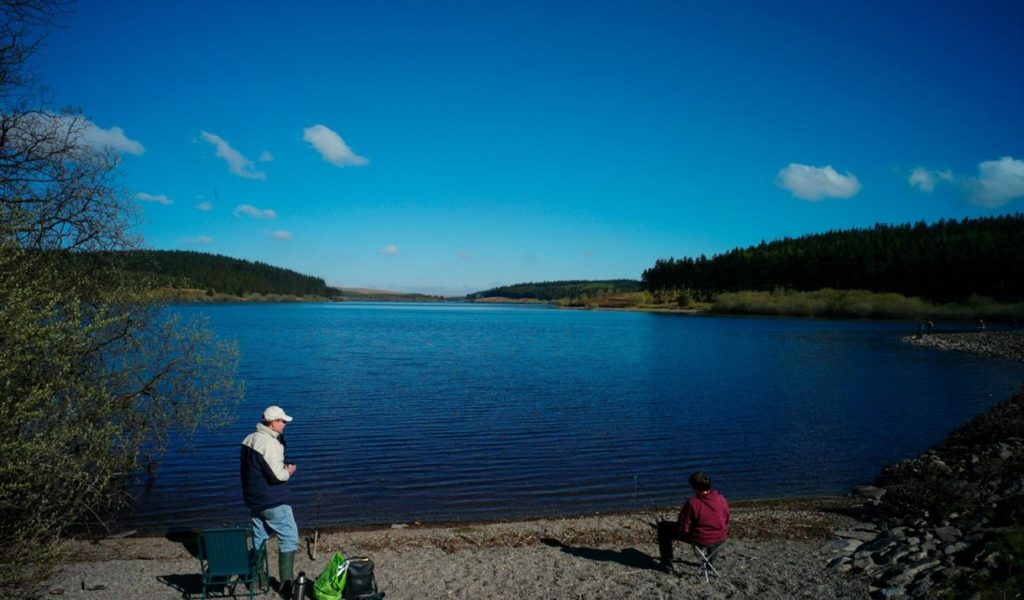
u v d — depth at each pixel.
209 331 14.40
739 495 15.54
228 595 8.34
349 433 22.14
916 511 11.88
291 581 8.19
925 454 18.61
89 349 10.73
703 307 181.12
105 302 11.38
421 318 134.50
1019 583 7.44
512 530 12.30
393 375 38.25
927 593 7.72
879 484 16.33
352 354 51.47
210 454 18.77
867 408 27.94
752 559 9.99
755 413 26.58
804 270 163.75
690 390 33.31
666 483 16.53
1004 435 17.73
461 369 42.06
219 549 7.86
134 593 8.48
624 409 27.28
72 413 8.88
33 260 9.41
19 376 8.09
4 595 8.06
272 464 7.95
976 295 123.44
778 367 44.94
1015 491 11.24
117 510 13.73
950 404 29.19
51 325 7.90
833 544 10.77
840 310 133.50
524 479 16.77
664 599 8.34
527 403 28.69
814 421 24.81
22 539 8.01
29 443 7.65
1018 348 57.03
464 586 8.99
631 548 11.02
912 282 138.38
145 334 12.91
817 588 8.55
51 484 8.84
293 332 77.19
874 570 9.05
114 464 10.51
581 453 19.55
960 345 62.16
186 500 14.58
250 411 25.58
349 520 13.53
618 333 85.88
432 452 19.55
